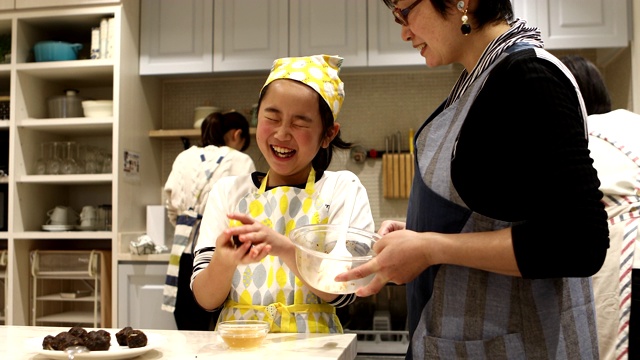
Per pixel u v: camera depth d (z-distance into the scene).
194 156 2.67
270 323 1.14
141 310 2.86
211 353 0.92
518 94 0.83
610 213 1.49
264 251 1.01
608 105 1.67
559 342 0.90
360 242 1.07
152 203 3.38
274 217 1.25
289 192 1.27
